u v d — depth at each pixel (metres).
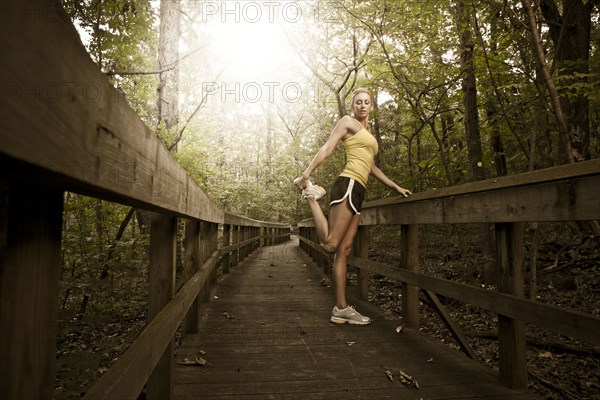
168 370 1.80
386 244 9.58
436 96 6.79
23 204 0.66
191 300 2.15
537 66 4.77
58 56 0.55
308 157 17.97
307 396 2.18
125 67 6.35
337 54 7.82
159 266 1.80
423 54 6.39
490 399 2.12
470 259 6.10
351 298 5.00
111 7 4.88
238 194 17.50
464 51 5.85
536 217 1.83
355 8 6.27
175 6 7.42
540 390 2.70
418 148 8.59
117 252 4.42
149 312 1.78
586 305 4.39
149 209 1.32
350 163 3.61
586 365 3.08
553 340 3.55
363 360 2.74
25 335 0.66
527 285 5.27
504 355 2.29
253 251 12.66
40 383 0.70
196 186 2.22
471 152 6.38
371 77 7.68
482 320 4.42
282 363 2.67
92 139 0.66
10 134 0.43
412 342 3.15
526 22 4.57
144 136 0.98
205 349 2.95
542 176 1.75
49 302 0.72
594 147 5.69
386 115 9.54
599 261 4.80
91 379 2.35
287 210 23.95
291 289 5.66
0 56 0.42
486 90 5.43
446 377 2.43
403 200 3.38
